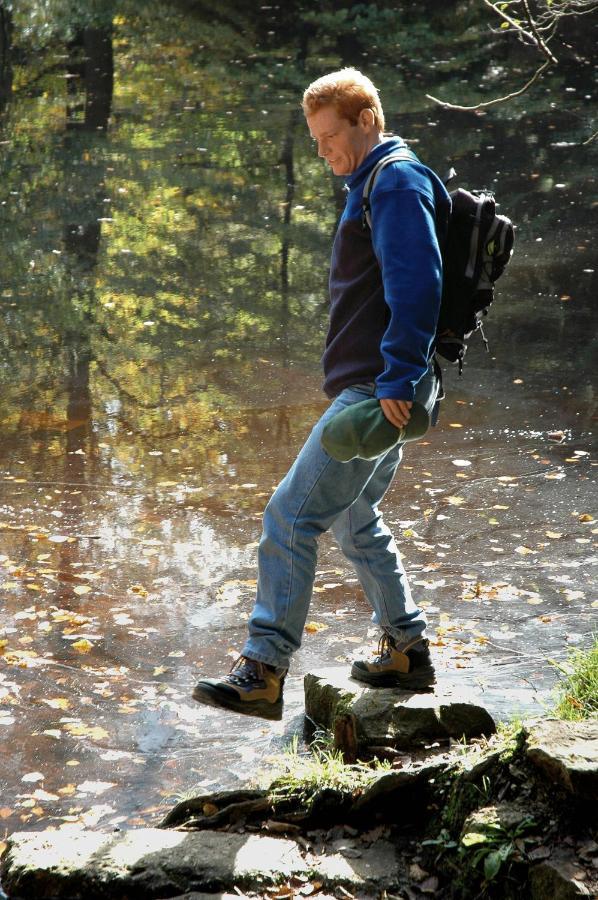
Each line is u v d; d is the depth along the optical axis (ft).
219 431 39.32
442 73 113.91
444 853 13.92
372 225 15.79
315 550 16.72
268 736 19.42
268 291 56.59
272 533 16.58
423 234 15.38
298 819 14.96
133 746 19.47
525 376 44.37
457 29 130.82
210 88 109.60
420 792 14.99
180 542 29.96
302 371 45.85
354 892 13.61
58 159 83.97
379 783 14.87
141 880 13.78
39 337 50.31
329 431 15.53
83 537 30.25
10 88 108.88
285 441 38.34
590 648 22.04
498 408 40.86
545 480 33.83
